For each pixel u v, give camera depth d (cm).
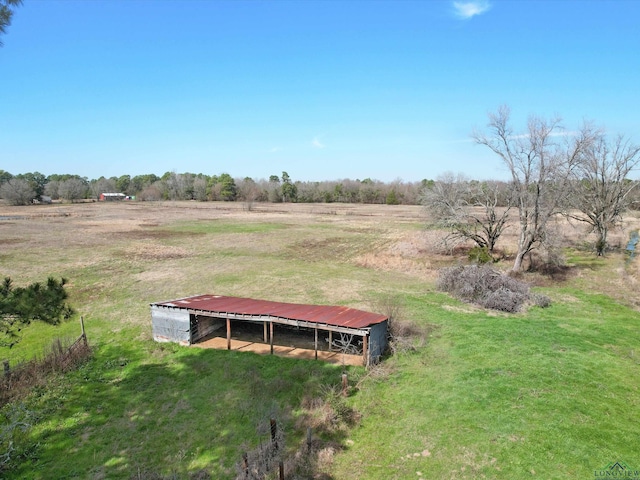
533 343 2120
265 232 6550
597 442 1333
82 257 4428
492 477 1193
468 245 5106
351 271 3881
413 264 4097
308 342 2219
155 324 2250
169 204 13350
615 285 3294
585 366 1856
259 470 1235
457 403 1581
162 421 1532
